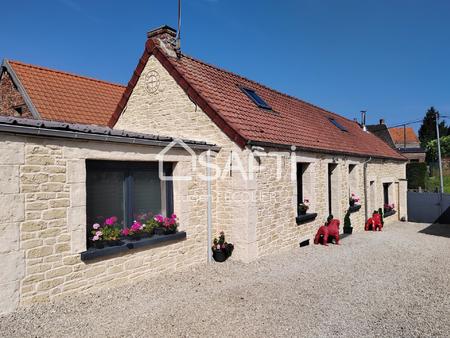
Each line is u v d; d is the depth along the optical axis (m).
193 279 6.72
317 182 10.84
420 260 9.15
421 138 60.56
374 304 5.80
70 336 4.32
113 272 5.97
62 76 12.96
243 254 7.89
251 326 4.82
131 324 4.71
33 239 4.93
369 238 12.10
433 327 4.98
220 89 9.70
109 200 6.30
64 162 5.32
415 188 28.34
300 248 9.75
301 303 5.69
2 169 4.63
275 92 13.80
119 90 14.32
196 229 7.68
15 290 4.73
